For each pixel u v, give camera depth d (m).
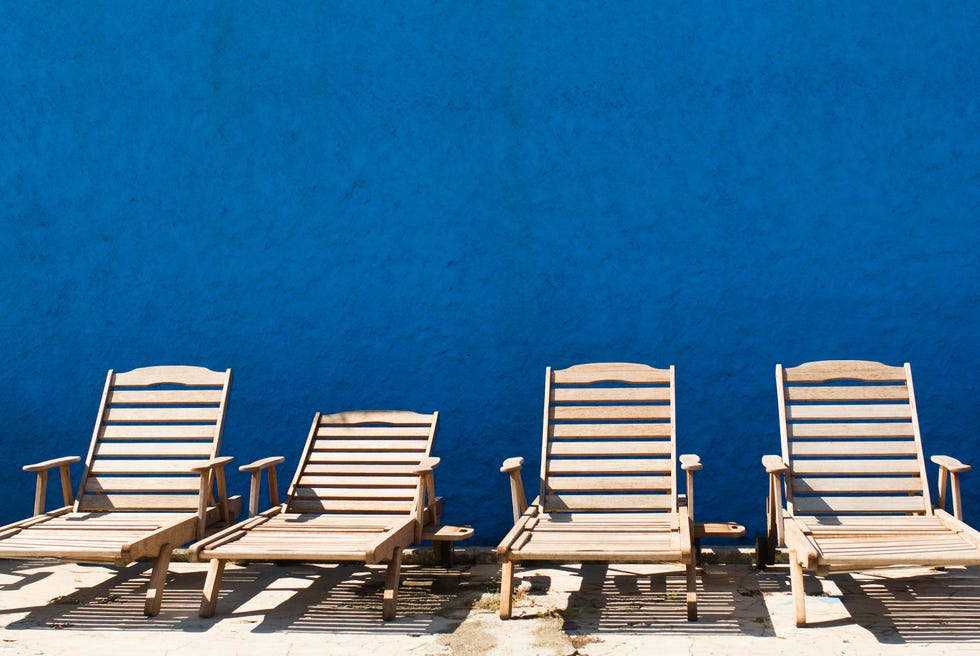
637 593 4.63
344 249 5.83
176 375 5.30
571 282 5.69
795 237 5.56
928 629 3.90
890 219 5.51
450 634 4.00
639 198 5.65
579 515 4.84
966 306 5.46
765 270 5.57
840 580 4.75
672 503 4.80
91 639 4.00
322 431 5.37
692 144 5.63
